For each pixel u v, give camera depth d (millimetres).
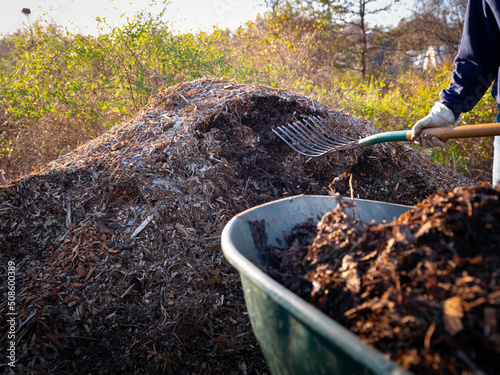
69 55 5266
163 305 2092
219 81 3662
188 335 1990
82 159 2871
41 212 2490
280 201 1565
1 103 4895
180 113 3191
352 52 11961
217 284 2244
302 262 1267
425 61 12641
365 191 3131
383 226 1185
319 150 2748
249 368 1876
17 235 2379
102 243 2311
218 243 2406
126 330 1975
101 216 2471
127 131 3109
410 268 1006
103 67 5379
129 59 5172
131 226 2406
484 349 771
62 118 5105
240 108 3141
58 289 2094
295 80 6270
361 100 6156
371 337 908
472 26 1923
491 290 841
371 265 1063
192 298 2141
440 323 828
